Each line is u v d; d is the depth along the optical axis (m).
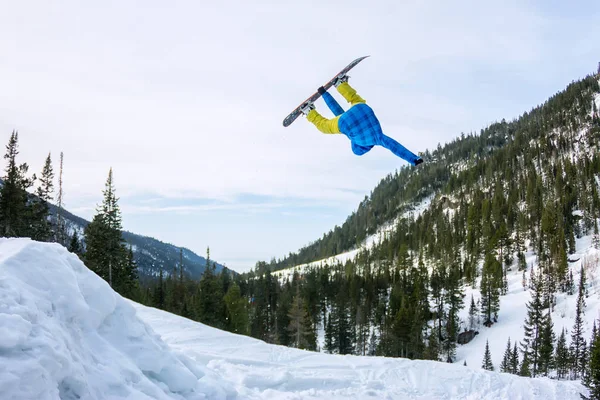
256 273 123.31
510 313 58.41
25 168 32.69
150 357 5.40
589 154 106.62
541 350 45.09
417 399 9.73
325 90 6.66
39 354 3.41
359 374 10.62
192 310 39.31
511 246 80.81
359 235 144.25
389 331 51.91
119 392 4.39
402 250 89.12
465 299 66.25
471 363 49.16
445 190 130.00
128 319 5.64
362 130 6.04
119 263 34.78
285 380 9.36
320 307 65.69
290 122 7.12
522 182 105.12
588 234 76.19
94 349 4.72
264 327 54.25
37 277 4.36
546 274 62.56
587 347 43.47
